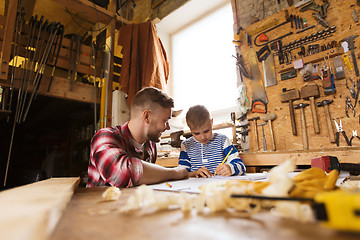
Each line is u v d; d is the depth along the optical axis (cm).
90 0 269
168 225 24
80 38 254
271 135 213
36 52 226
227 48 297
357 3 186
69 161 339
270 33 234
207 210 31
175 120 308
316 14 204
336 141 181
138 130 117
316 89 192
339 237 18
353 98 179
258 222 24
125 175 77
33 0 319
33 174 155
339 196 18
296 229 21
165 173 91
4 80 202
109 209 34
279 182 28
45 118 352
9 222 16
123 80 242
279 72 221
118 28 290
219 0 304
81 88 247
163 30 366
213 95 304
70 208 35
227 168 121
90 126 306
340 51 186
